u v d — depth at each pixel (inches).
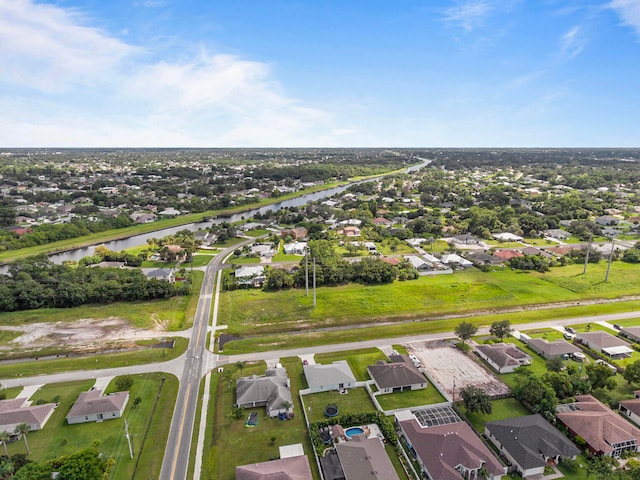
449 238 7460.6
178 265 6008.9
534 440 2278.5
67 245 7180.1
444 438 2278.5
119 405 2662.4
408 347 3538.4
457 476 2043.6
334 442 2383.1
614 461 2196.1
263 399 2741.1
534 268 5698.8
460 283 5123.0
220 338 3732.8
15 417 2522.1
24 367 3255.4
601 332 3612.2
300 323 4037.9
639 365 2869.1
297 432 2500.0
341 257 6250.0
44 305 4443.9
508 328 3543.3
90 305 4483.3
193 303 4559.5
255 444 2397.9
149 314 4254.4
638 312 4237.2
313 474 2183.8
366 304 4485.7
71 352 3491.6
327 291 4896.7
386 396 2866.6
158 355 3427.7
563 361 3280.0
